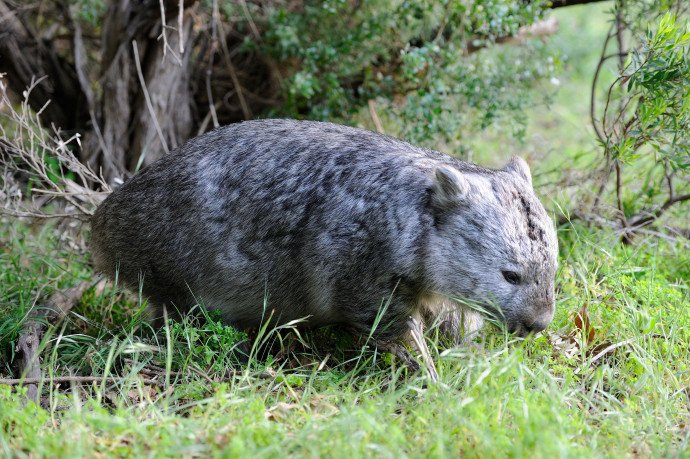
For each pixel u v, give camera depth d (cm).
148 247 671
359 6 971
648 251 806
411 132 921
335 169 632
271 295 663
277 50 973
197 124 1023
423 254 601
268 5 991
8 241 845
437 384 527
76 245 859
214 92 1033
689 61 688
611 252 758
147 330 712
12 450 449
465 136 1176
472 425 456
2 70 971
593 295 692
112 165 934
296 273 648
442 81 941
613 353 624
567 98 1431
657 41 692
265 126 679
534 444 436
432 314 669
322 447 450
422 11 915
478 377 526
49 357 642
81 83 966
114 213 688
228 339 625
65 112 1000
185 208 654
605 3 1595
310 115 966
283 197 638
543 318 582
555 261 586
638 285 693
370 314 627
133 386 591
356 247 613
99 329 699
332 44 946
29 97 977
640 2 865
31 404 496
